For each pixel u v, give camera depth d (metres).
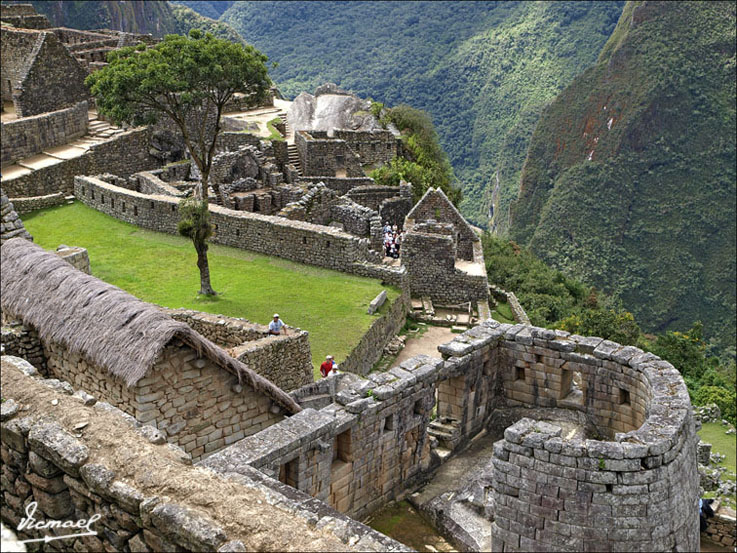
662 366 15.03
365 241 36.75
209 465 11.80
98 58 61.84
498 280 51.81
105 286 14.62
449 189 57.75
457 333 35.56
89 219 42.38
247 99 42.31
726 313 153.50
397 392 14.41
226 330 23.81
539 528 12.39
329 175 52.94
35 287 15.12
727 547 24.44
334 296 33.59
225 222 38.81
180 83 38.09
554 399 16.70
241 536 8.08
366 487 14.36
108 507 8.89
